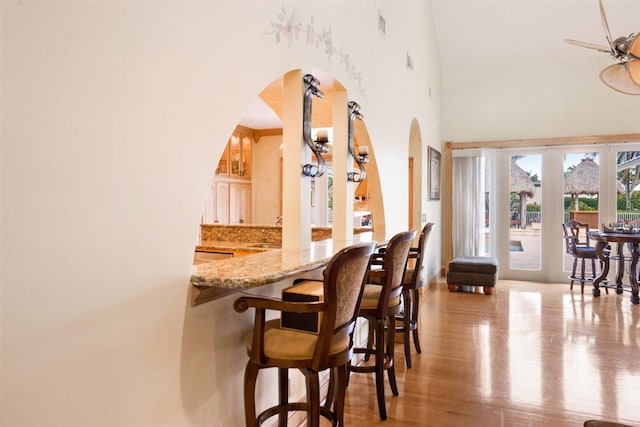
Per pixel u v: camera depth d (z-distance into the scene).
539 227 6.82
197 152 1.50
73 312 1.09
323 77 2.63
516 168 6.92
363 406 2.60
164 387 1.40
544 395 2.74
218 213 6.19
